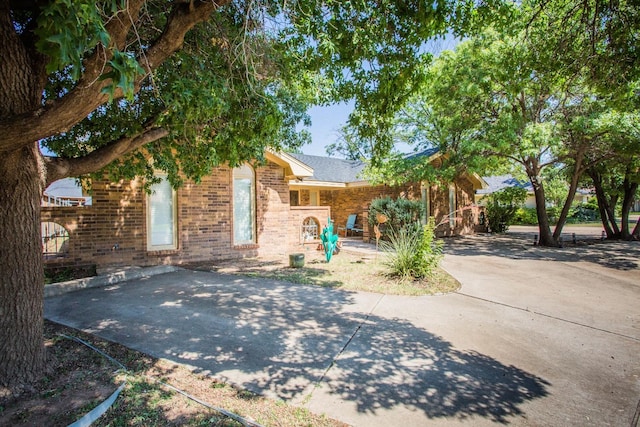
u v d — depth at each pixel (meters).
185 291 6.12
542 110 11.76
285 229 10.95
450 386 3.02
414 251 7.32
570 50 5.61
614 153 11.27
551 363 3.48
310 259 9.73
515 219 26.25
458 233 17.23
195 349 3.69
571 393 2.93
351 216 17.02
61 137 5.20
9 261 2.79
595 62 5.36
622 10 4.76
